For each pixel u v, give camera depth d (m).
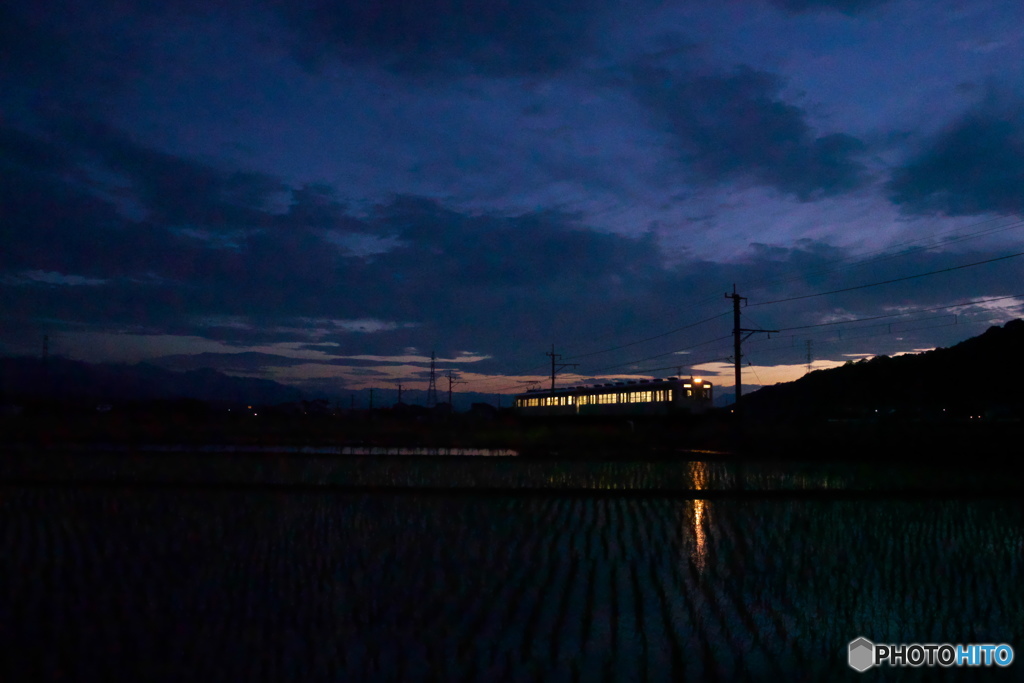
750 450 33.41
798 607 7.89
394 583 8.80
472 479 20.83
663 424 46.12
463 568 9.65
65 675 5.67
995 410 46.69
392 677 5.73
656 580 9.05
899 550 11.15
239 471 22.23
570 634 6.86
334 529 12.68
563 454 31.36
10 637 6.58
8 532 11.93
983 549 11.26
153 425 43.00
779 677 5.88
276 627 6.99
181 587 8.51
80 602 7.79
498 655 6.26
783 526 13.30
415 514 14.47
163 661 6.02
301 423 47.06
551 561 10.13
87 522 12.99
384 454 29.16
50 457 26.22
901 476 21.72
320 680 5.65
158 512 14.28
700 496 17.66
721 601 8.10
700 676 5.86
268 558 10.22
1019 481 20.33
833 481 20.62
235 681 5.60
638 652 6.39
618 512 14.93
